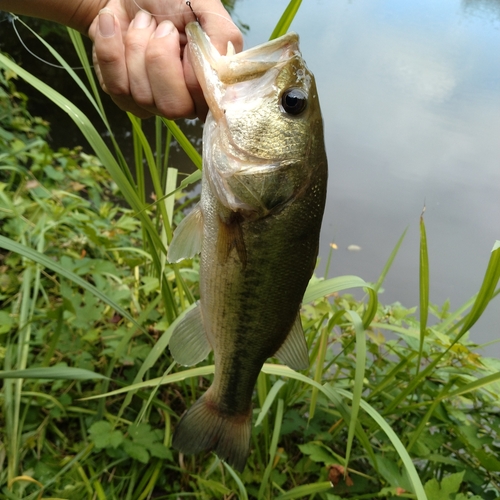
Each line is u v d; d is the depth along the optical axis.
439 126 1.39
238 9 1.70
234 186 0.35
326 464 0.46
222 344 0.40
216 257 0.37
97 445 0.45
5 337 0.52
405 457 0.40
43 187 0.74
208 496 0.47
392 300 0.83
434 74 1.74
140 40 0.34
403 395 0.48
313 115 0.36
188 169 1.10
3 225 0.65
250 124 0.35
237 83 0.35
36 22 1.49
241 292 0.37
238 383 0.41
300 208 0.36
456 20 2.46
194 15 0.35
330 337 0.60
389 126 1.37
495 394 0.48
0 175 0.79
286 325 0.39
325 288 0.45
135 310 0.60
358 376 0.43
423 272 0.42
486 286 0.40
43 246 0.61
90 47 1.46
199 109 0.36
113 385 0.54
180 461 0.49
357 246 0.94
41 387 0.51
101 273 0.58
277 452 0.50
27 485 0.43
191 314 0.41
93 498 0.44
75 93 1.31
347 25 2.12
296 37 0.36
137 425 0.46
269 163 0.35
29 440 0.46
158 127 0.55
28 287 0.56
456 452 0.51
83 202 0.78
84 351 0.53
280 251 0.37
